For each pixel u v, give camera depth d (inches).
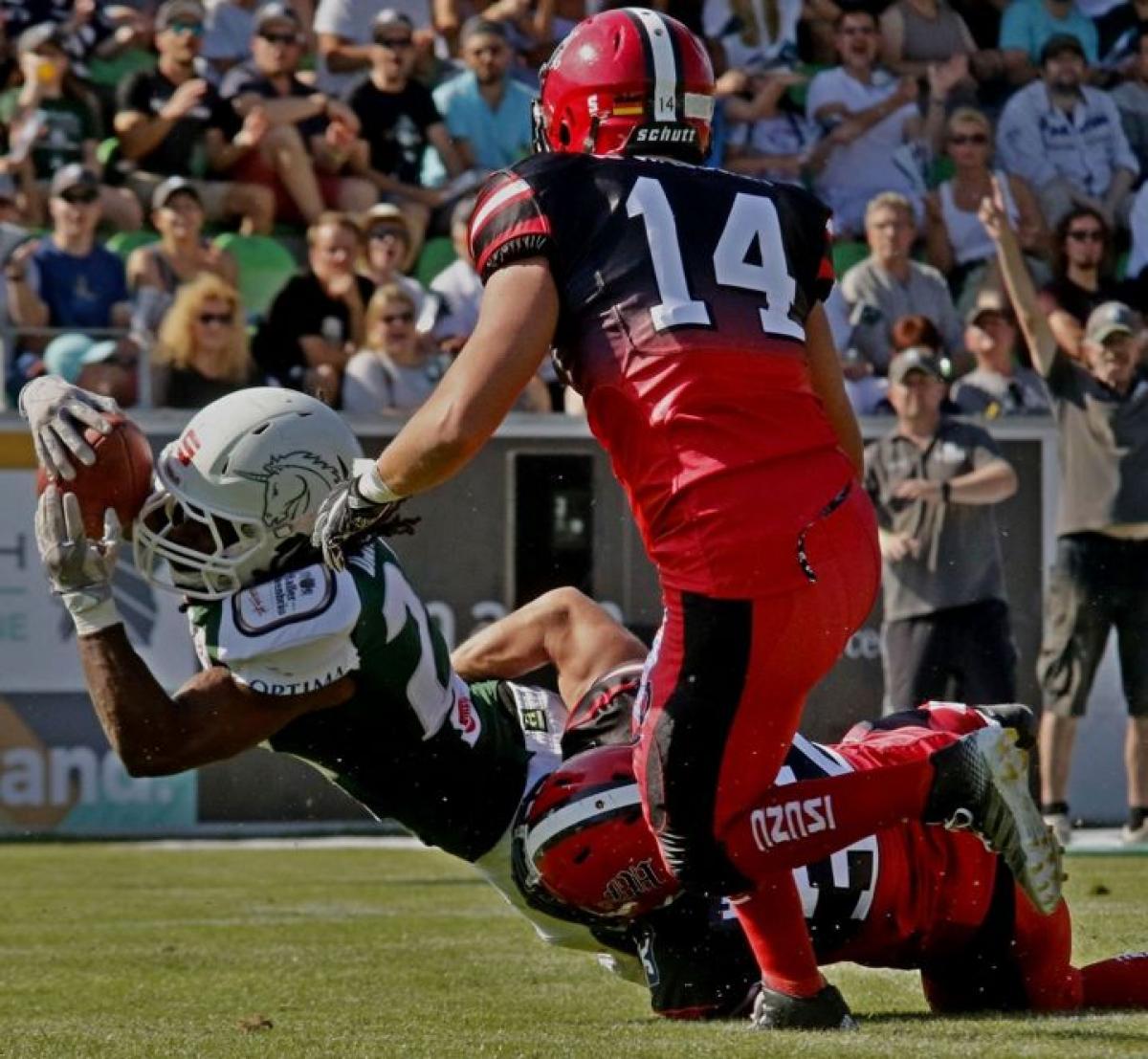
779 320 430.6
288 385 1385.3
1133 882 922.7
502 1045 418.3
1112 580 1209.4
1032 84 1593.3
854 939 495.8
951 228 1547.7
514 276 427.2
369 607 473.4
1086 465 1203.9
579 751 508.7
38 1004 568.1
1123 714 1267.2
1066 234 1502.2
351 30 1584.6
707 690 417.7
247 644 463.5
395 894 953.5
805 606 415.8
